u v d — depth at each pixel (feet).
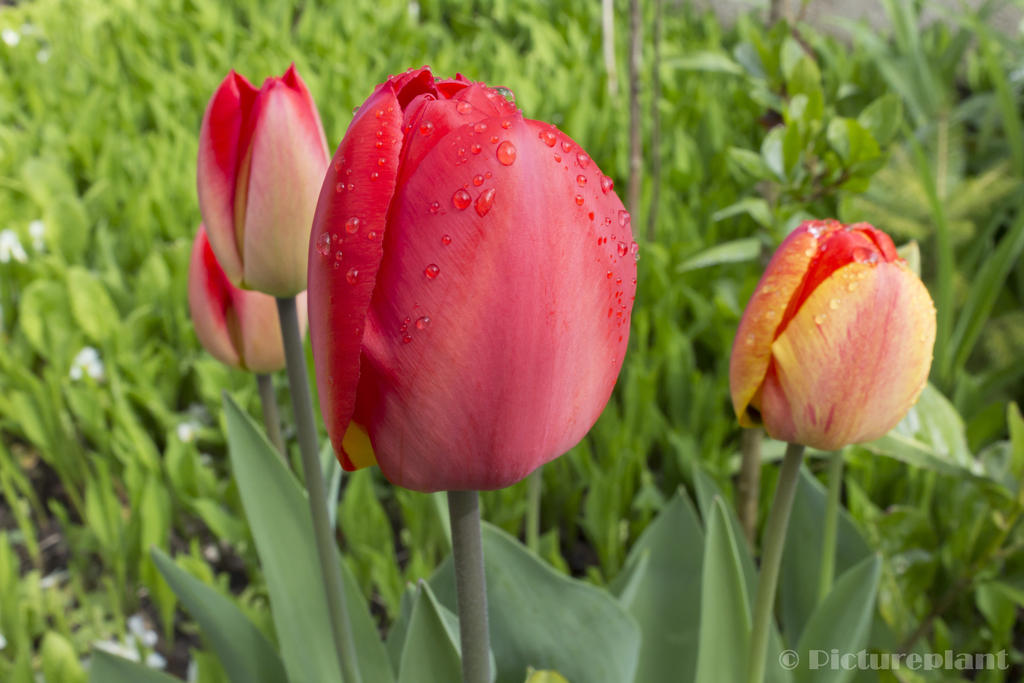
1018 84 4.43
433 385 0.99
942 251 2.86
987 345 3.17
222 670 1.97
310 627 1.73
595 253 0.99
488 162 0.95
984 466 1.86
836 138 1.89
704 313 3.11
